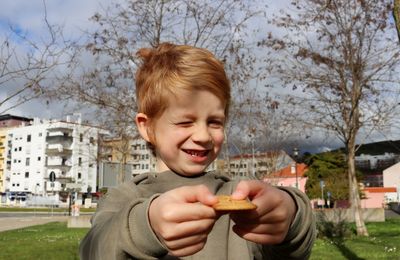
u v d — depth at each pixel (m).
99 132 15.65
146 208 0.74
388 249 11.73
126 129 11.00
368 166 65.75
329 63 15.50
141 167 46.38
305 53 15.20
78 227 21.00
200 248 0.67
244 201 0.69
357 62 15.39
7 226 22.77
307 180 43.72
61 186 72.56
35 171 77.06
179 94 1.19
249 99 11.69
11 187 80.44
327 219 17.20
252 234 0.74
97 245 0.84
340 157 43.47
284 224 0.76
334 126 16.42
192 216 0.65
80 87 10.02
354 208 16.36
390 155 64.25
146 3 9.81
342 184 39.53
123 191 1.28
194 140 1.21
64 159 74.50
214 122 1.23
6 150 82.62
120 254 0.77
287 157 26.58
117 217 0.81
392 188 51.78
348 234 15.13
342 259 10.12
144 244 0.73
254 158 15.59
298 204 0.89
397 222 21.27
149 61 1.29
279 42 14.84
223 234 1.30
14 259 10.27
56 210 50.16
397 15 4.78
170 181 1.29
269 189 0.75
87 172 75.62
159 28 9.51
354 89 15.66
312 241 0.92
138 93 1.33
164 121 1.23
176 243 0.66
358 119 16.05
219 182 1.39
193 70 1.20
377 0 14.84
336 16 15.08
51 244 13.39
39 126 77.19
